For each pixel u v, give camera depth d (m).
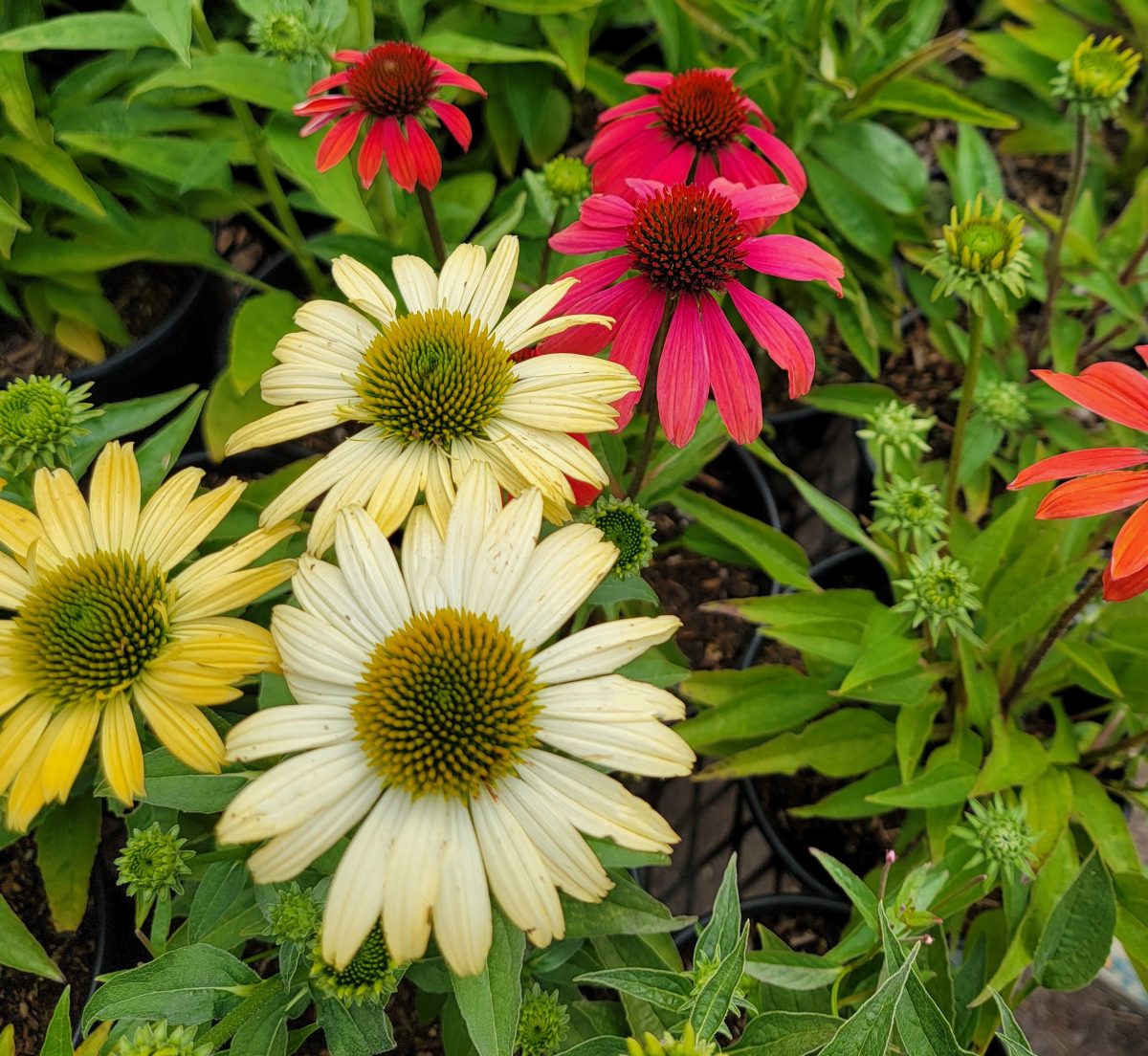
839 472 0.55
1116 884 0.36
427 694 0.26
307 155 0.40
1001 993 0.35
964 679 0.38
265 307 0.43
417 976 0.31
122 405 0.35
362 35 0.42
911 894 0.31
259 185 0.54
